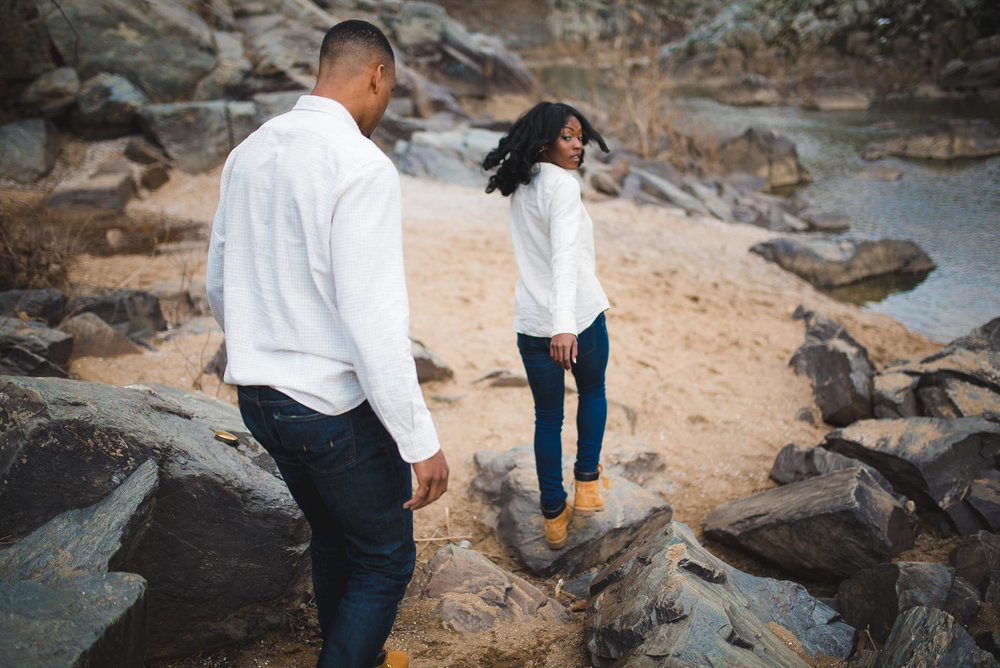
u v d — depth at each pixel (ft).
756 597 8.53
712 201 38.40
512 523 10.84
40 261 17.71
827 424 15.25
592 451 10.03
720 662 6.51
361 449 6.03
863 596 9.22
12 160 31.48
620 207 36.11
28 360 12.44
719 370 17.83
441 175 38.91
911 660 7.08
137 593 5.96
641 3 105.09
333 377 5.83
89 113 35.14
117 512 6.89
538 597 9.27
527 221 9.42
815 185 43.47
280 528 8.02
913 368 14.94
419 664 7.98
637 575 8.11
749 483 13.00
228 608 8.00
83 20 36.24
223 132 36.73
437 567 9.37
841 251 27.84
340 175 5.62
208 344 16.25
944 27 81.92
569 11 105.91
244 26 45.42
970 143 48.08
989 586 8.94
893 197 39.60
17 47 34.14
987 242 31.22
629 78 53.42
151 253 24.07
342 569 7.09
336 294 5.65
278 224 5.82
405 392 5.53
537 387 9.67
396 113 48.49
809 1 89.92
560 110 9.18
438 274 24.00
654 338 19.84
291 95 40.40
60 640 5.32
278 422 5.89
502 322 20.06
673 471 13.34
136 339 15.97
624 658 7.10
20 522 7.16
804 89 76.48
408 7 63.00
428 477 5.71
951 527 11.07
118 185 30.19
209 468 7.75
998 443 11.74
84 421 7.32
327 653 6.16
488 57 65.92
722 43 93.35
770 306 23.52
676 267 27.40
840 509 9.88
